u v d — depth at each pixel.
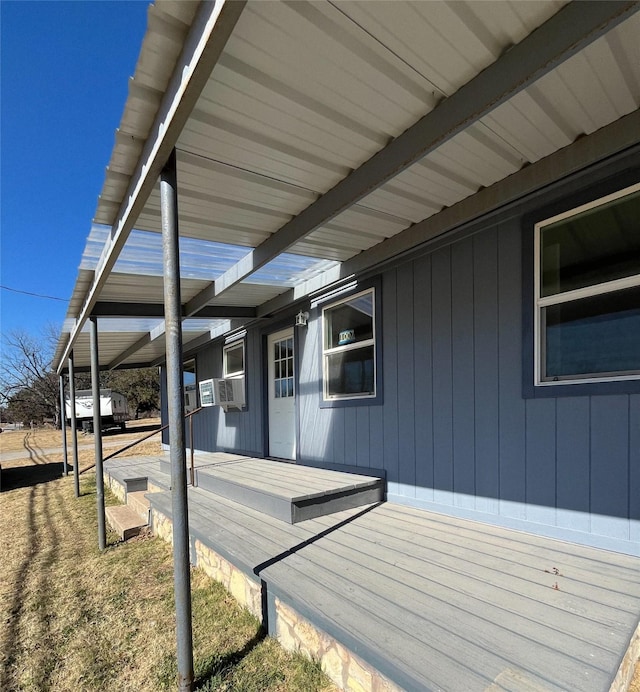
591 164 2.51
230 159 2.35
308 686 1.93
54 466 11.76
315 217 2.86
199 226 3.23
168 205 2.06
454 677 1.50
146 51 1.53
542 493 2.91
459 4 1.44
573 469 2.75
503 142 2.44
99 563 3.89
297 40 1.56
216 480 4.56
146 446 14.84
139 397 32.94
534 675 1.50
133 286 4.38
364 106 1.95
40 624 2.84
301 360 5.43
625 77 1.94
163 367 11.52
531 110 2.15
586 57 1.79
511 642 1.71
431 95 1.90
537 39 1.58
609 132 2.36
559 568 2.40
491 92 1.74
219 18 1.26
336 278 4.55
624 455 2.53
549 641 1.71
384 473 4.14
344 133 2.15
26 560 4.10
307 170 2.49
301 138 2.18
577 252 2.76
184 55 1.51
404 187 2.91
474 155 2.56
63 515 5.97
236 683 2.02
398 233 3.75
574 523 2.75
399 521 3.40
